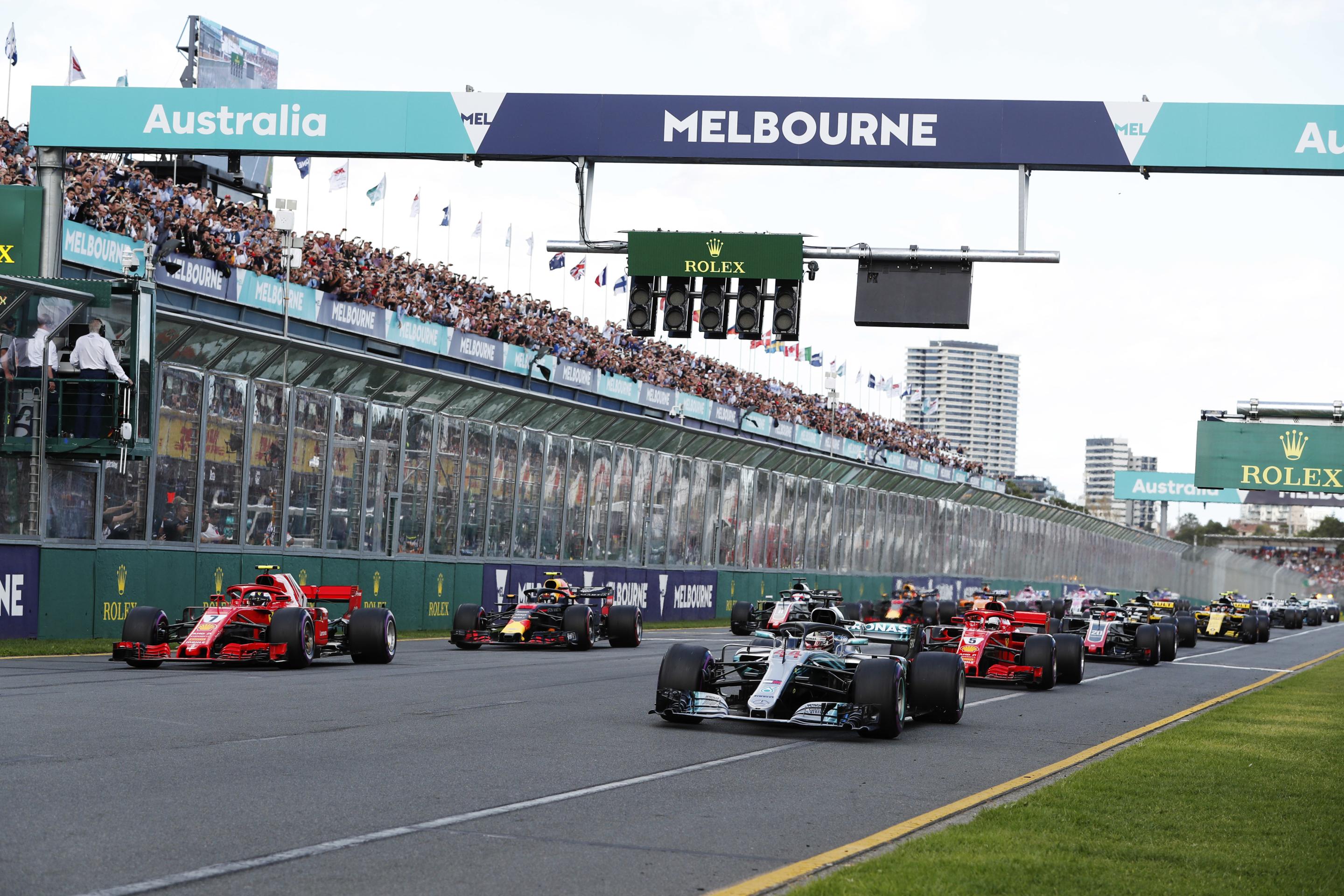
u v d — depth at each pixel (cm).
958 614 3600
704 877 624
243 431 2298
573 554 3359
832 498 4888
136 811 709
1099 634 2822
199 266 2689
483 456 2978
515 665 1916
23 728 1009
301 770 869
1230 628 4284
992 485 7475
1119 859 677
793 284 1953
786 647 1280
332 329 3084
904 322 1919
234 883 571
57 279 1950
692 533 3962
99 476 2034
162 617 1644
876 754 1109
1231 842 734
